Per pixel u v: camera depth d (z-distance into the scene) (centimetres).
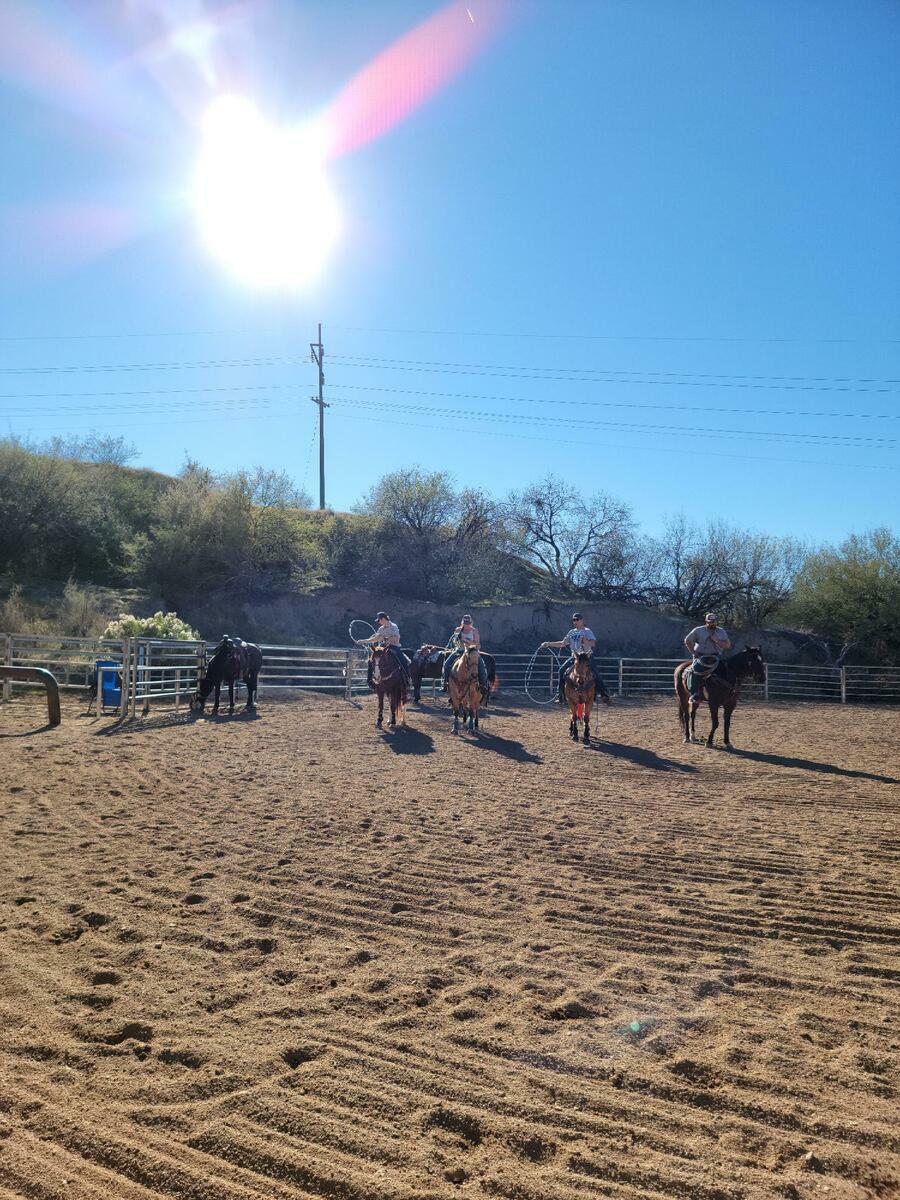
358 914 583
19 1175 304
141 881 643
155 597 2931
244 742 1395
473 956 512
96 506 3172
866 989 471
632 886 652
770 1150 325
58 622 2438
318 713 1859
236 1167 312
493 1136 333
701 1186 302
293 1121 339
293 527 3450
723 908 601
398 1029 419
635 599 3822
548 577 3950
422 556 3559
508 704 2258
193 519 3177
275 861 704
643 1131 336
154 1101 352
